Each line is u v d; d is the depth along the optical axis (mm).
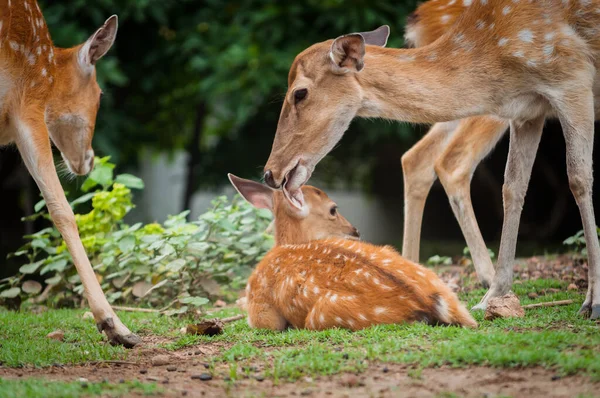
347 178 28328
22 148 9750
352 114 10023
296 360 7730
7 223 25938
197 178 26938
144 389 7082
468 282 12898
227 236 13680
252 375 7543
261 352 8383
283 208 10625
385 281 8836
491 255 12648
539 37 9766
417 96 9977
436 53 10156
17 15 9648
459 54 10070
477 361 7324
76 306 13258
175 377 7695
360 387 6934
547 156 23000
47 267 12992
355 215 29859
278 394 6871
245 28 23047
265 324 9656
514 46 9820
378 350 7824
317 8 22203
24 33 9703
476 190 24625
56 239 14445
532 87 9891
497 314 9344
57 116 11125
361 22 21078
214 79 22984
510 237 10398
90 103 11383
